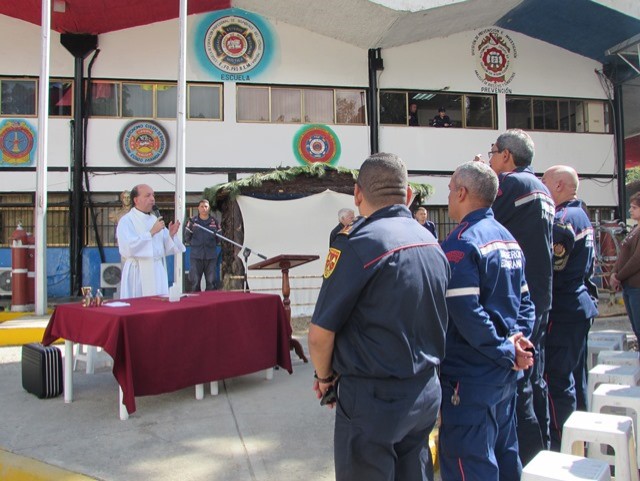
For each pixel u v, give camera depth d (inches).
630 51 541.3
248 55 493.7
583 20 504.4
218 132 485.7
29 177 459.8
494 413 92.2
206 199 395.9
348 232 77.4
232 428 151.0
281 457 131.2
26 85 463.8
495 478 89.0
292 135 498.9
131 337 154.1
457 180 100.2
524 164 121.3
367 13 458.6
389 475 74.4
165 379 162.4
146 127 474.0
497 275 92.4
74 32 462.3
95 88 470.9
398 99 530.6
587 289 141.5
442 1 455.5
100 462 128.2
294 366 226.4
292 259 217.8
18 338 282.2
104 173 467.2
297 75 504.4
